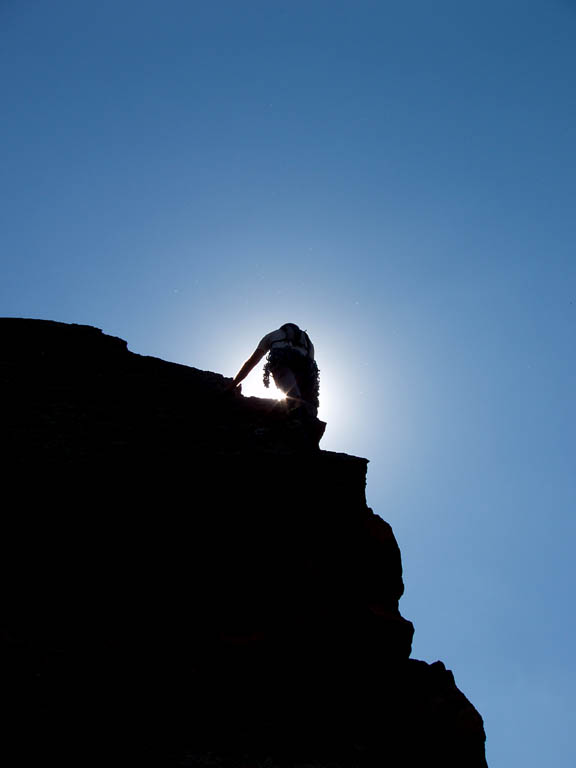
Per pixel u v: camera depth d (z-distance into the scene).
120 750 3.99
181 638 4.87
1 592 4.82
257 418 7.33
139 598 5.06
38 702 4.05
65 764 3.81
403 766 4.61
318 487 6.03
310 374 7.48
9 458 5.52
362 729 4.73
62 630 4.66
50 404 6.64
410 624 5.45
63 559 5.12
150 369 8.27
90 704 4.17
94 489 5.47
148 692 4.39
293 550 5.57
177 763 4.01
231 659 4.77
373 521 6.27
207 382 8.26
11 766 3.71
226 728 4.37
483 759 4.89
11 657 4.27
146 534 5.38
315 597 5.29
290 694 4.73
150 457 5.81
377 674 5.09
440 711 5.07
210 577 5.30
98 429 6.25
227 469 5.87
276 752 4.32
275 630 5.07
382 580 5.88
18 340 8.20
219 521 5.57
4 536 5.12
